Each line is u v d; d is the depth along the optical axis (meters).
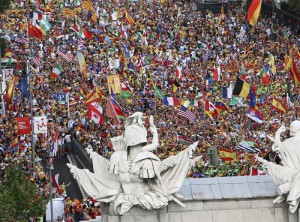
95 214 165.62
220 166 180.25
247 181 126.38
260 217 125.25
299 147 125.06
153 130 126.38
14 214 161.12
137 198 123.88
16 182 162.62
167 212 124.75
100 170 125.75
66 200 173.75
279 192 124.12
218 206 125.25
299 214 123.75
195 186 125.94
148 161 123.94
